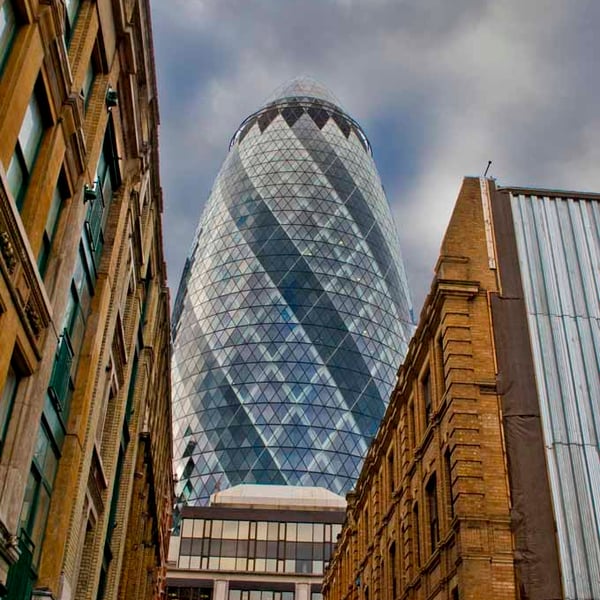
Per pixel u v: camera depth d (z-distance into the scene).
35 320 18.31
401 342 160.12
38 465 21.19
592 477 25.92
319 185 166.38
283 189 165.38
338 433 136.88
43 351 19.31
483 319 28.89
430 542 29.75
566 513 25.16
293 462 131.50
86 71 23.52
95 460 28.42
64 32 21.23
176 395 149.00
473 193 31.98
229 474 131.00
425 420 32.66
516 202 31.98
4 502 17.47
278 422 135.88
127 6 26.52
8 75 16.33
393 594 36.28
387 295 161.75
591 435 26.77
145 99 31.83
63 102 19.86
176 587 97.94
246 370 142.88
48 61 18.39
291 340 145.62
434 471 29.48
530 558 24.31
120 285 30.44
